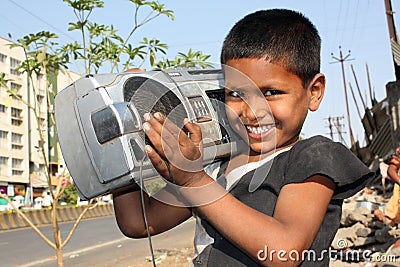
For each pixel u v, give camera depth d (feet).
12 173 122.21
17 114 123.24
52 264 27.68
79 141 4.84
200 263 5.32
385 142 57.67
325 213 4.84
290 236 4.27
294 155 4.85
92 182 4.83
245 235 4.22
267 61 4.75
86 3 13.14
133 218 5.88
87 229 49.39
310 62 4.91
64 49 13.43
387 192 38.65
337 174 4.61
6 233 48.73
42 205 102.17
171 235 37.09
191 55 13.19
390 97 39.11
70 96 4.92
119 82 4.82
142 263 24.50
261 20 4.96
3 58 102.58
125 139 4.56
